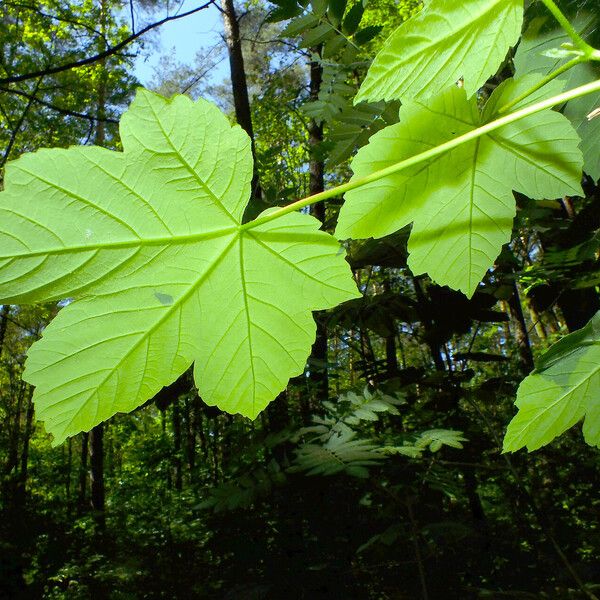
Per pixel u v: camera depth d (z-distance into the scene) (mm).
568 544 1323
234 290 208
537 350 2826
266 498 1319
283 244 204
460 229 237
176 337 206
